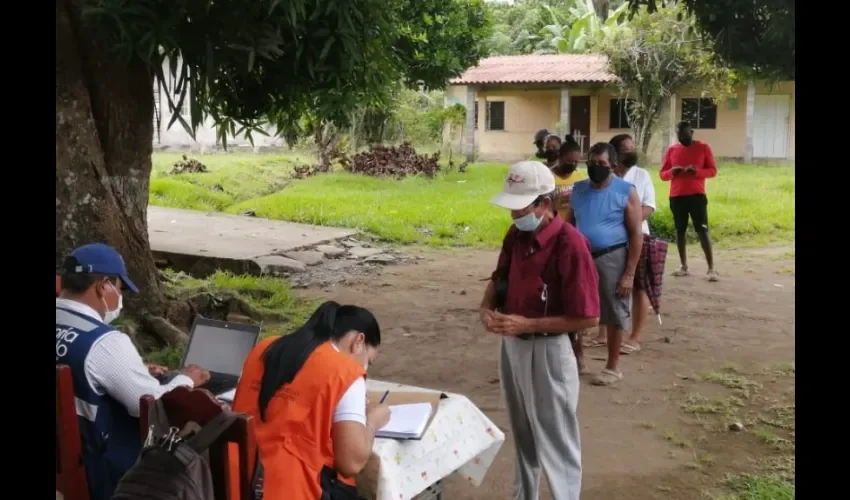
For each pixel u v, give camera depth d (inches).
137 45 232.7
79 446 127.3
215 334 162.2
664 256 281.6
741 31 294.5
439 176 877.8
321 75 279.0
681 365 281.7
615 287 249.9
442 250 516.4
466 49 452.1
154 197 651.5
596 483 190.5
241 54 247.6
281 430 118.8
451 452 140.3
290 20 233.1
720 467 199.2
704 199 414.3
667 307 365.4
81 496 128.2
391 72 306.8
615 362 260.1
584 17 1282.0
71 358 129.4
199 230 519.2
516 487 168.1
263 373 126.1
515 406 164.7
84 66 274.7
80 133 275.0
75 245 275.3
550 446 159.6
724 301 377.4
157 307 298.5
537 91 1154.7
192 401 111.0
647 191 289.4
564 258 154.6
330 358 122.7
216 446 108.0
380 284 413.1
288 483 115.3
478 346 307.4
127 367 131.3
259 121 332.8
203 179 744.3
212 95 289.0
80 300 136.8
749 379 265.9
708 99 1084.5
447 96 1201.4
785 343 309.4
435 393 149.8
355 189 757.9
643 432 222.5
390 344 309.6
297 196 673.6
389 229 553.9
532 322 155.1
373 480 126.6
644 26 941.8
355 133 992.9
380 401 144.6
